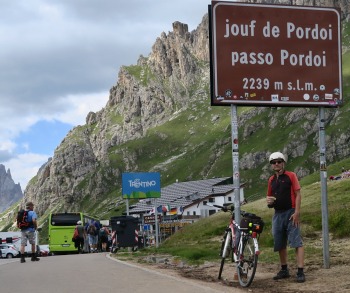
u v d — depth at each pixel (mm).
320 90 12625
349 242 16859
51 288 9320
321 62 12672
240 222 10297
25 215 18797
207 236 28516
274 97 12281
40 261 19203
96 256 21781
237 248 10398
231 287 9930
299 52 12547
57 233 46812
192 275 12094
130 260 17875
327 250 11969
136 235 29438
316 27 12711
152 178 47562
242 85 12086
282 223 10578
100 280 10344
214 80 11969
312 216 23391
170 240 31719
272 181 10758
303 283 9945
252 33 12266
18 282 10578
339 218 19594
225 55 12078
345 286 9102
